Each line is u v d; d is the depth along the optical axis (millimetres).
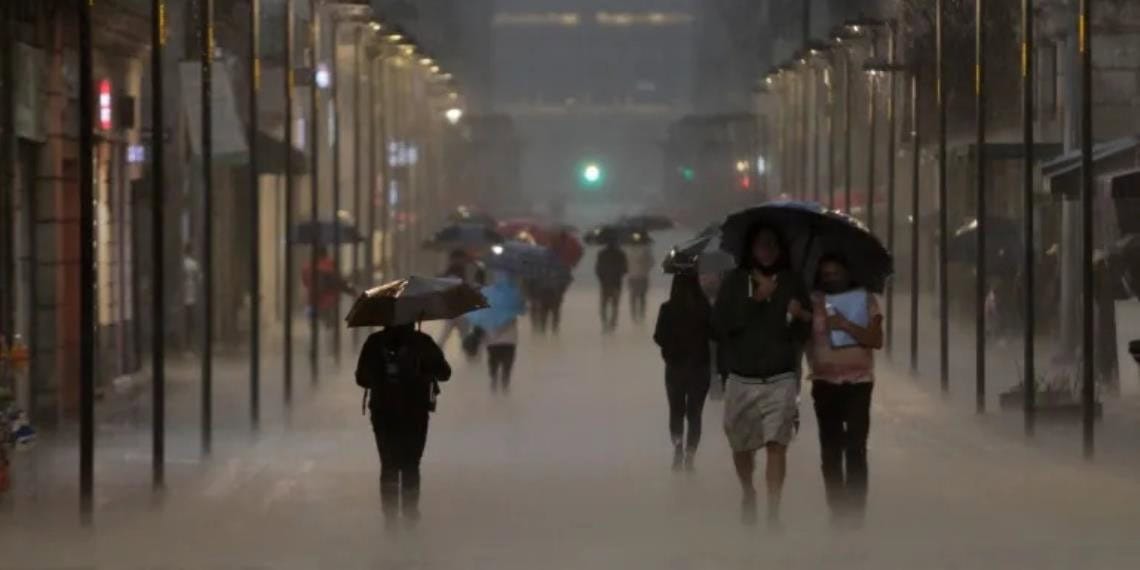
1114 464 52594
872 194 118500
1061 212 96438
